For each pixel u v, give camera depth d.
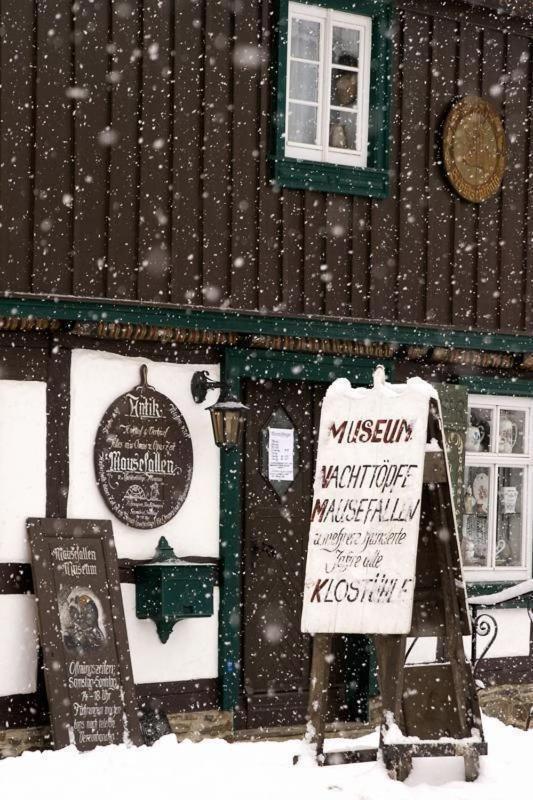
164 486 15.88
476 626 15.72
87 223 15.27
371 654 17.25
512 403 19.20
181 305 15.62
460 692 11.38
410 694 11.86
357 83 17.70
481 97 18.50
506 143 18.64
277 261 16.61
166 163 15.86
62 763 13.23
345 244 17.16
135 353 15.80
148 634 15.66
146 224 15.66
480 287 18.36
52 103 15.12
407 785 11.05
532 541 19.23
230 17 16.47
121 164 15.55
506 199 18.67
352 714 17.36
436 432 11.44
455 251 18.14
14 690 14.65
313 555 11.55
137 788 11.73
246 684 16.59
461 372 18.59
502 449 19.11
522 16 18.73
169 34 15.98
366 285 17.33
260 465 16.94
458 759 12.05
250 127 16.52
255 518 16.86
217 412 15.93
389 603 11.14
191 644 16.02
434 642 18.30
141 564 15.62
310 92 17.31
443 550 11.42
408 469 11.23
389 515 11.27
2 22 14.83
